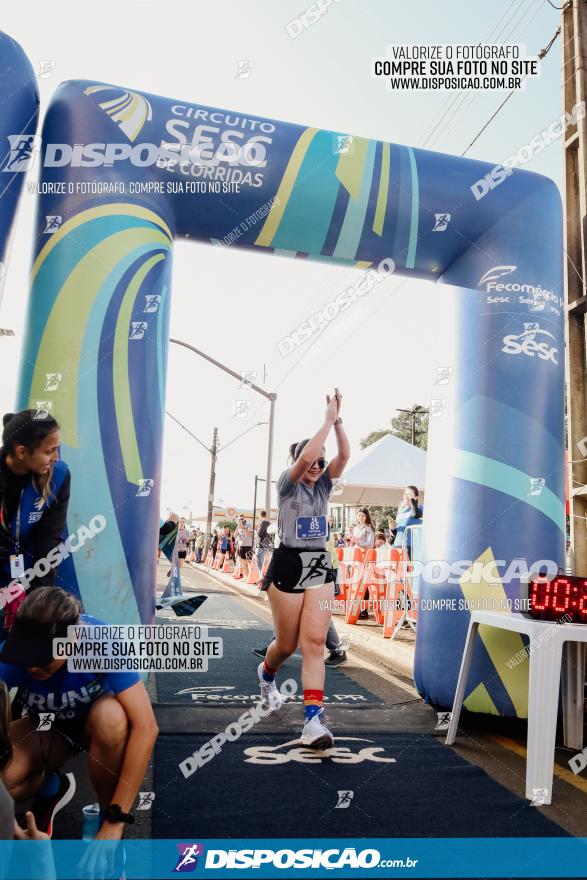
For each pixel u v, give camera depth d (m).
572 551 4.77
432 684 4.45
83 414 3.95
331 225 4.66
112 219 4.16
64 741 2.51
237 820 2.67
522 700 4.17
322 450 3.78
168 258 4.44
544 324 4.66
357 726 4.14
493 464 4.47
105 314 4.05
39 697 2.38
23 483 3.31
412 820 2.73
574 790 3.15
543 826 2.72
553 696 3.08
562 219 5.02
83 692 2.39
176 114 4.47
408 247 4.82
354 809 2.82
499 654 4.23
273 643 4.11
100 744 2.33
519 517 4.40
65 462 3.86
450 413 4.76
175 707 4.41
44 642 2.25
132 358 4.11
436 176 4.80
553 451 4.54
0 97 3.92
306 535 3.88
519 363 4.57
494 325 4.64
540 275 4.73
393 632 7.17
